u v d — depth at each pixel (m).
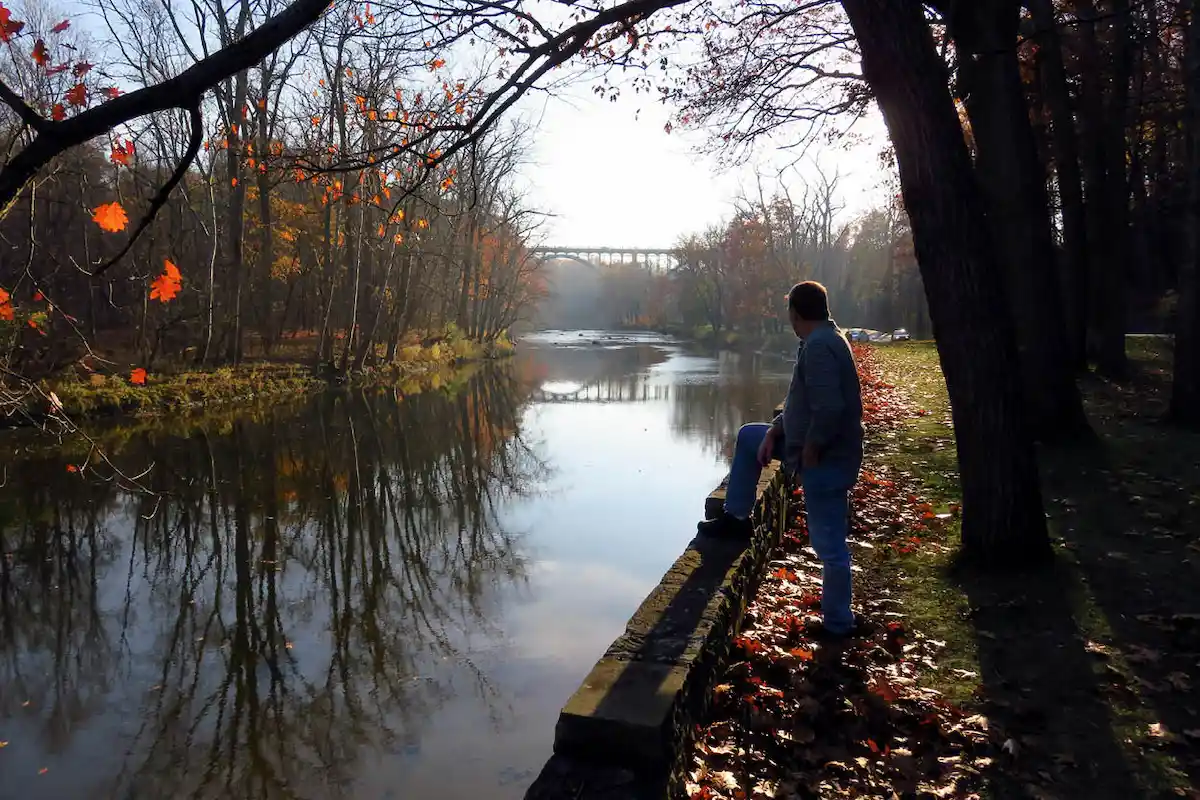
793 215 62.56
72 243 27.17
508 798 5.15
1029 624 4.38
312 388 28.58
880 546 5.91
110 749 6.09
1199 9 8.91
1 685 7.18
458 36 5.18
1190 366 9.65
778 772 3.28
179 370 24.91
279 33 2.32
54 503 13.00
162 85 2.21
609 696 2.84
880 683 3.85
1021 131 8.45
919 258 5.04
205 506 13.14
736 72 11.20
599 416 23.80
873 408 13.40
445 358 44.41
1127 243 25.42
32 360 19.02
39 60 3.50
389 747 5.90
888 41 4.64
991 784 3.11
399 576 9.95
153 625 8.55
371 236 29.50
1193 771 3.09
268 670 7.44
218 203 31.64
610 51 6.48
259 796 5.41
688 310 82.88
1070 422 8.66
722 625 3.78
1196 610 4.43
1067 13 14.65
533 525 11.90
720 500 5.05
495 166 32.19
